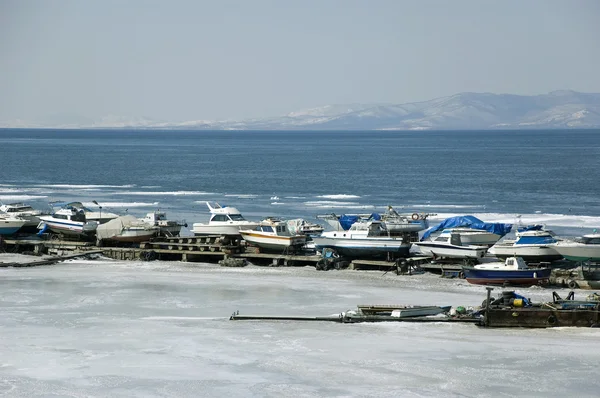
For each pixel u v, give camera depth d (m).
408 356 42.69
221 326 48.88
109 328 48.19
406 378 39.19
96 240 79.94
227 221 79.19
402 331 47.81
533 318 48.62
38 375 39.22
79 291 59.28
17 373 39.47
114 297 57.22
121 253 75.12
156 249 75.12
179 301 56.16
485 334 47.16
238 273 67.44
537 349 43.88
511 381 38.78
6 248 79.25
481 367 40.84
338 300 56.66
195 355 42.69
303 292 59.41
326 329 48.25
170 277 65.38
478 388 37.88
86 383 38.12
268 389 37.59
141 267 70.25
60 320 50.09
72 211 82.00
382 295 58.28
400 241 68.19
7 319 50.19
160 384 38.12
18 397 36.22
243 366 40.91
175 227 80.69
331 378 39.16
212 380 38.78
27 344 44.44
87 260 73.88
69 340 45.38
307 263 71.81
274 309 53.78
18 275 65.81
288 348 44.12
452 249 68.44
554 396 36.94
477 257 67.50
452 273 65.12
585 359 42.09
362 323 49.75
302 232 79.25
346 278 65.06
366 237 69.56
